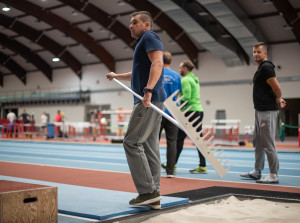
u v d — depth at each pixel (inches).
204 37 891.4
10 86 1695.4
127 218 121.6
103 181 229.9
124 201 146.9
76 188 184.1
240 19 807.1
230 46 960.3
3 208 95.6
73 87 1448.1
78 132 1326.3
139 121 133.3
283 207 144.6
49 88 1531.7
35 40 1235.2
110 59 1285.7
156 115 136.2
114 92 1328.7
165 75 255.1
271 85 218.2
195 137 127.6
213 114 1103.6
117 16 1033.5
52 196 107.8
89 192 170.9
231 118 1072.2
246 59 1045.8
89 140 859.4
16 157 428.1
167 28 983.6
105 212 125.0
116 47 1234.6
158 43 129.8
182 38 1046.4
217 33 898.7
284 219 123.6
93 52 1227.2
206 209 141.7
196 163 356.2
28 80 1614.2
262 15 876.0
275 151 220.8
